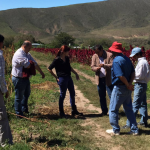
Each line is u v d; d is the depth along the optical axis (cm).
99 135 452
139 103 485
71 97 587
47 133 446
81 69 1694
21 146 362
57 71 566
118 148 392
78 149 382
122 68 416
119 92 426
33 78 1177
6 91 369
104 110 592
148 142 413
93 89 974
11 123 500
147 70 468
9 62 1082
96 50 559
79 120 545
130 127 455
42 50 4116
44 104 703
